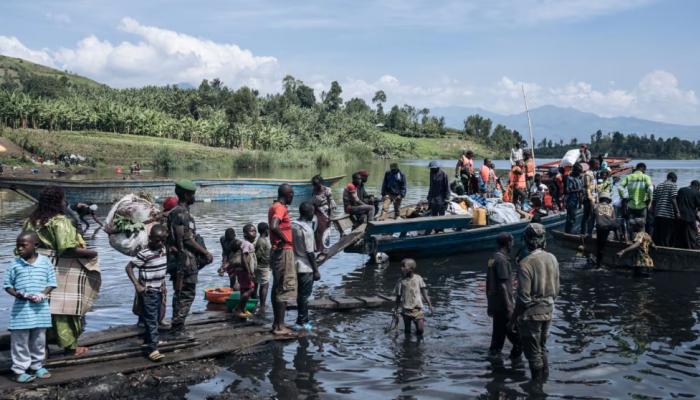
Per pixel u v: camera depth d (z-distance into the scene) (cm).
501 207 1645
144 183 2708
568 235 1419
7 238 1661
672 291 1091
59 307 656
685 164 10756
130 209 749
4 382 608
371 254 1365
